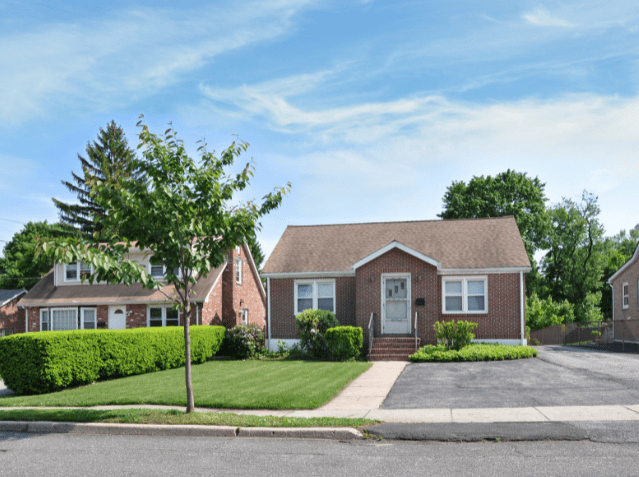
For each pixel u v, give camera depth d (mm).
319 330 23438
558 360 19469
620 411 10383
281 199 12180
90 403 13117
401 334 23953
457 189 48312
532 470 7172
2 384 19641
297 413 11133
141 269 10773
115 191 10664
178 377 17875
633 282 30875
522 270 23750
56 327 30531
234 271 31688
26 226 60156
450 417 10359
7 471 7855
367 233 28781
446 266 24453
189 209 11188
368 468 7523
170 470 7680
